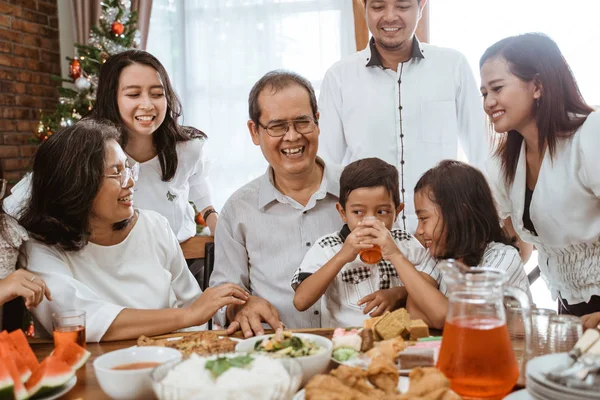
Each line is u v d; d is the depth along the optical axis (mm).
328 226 1814
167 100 2363
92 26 4523
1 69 4594
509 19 4102
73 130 1533
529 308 978
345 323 1625
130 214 1565
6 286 1363
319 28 4691
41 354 1291
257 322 1459
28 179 1806
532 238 1814
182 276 1783
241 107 4914
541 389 835
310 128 1658
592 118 1568
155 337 1398
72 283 1474
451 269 949
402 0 2426
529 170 1765
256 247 1823
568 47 3934
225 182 4992
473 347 906
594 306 1740
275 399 824
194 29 4938
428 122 2625
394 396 817
